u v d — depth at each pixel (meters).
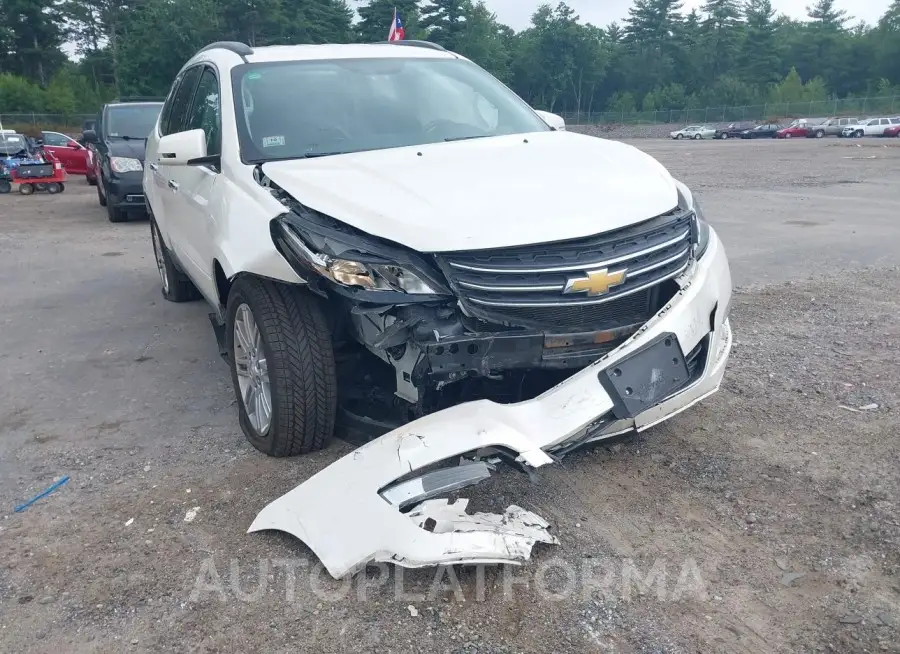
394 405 3.51
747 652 2.49
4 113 61.25
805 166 23.22
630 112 84.31
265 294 3.53
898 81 96.31
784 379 4.77
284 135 4.16
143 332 6.21
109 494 3.59
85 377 5.22
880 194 14.74
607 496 3.42
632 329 3.34
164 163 4.32
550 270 3.12
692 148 40.50
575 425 3.08
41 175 18.06
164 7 67.75
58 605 2.79
